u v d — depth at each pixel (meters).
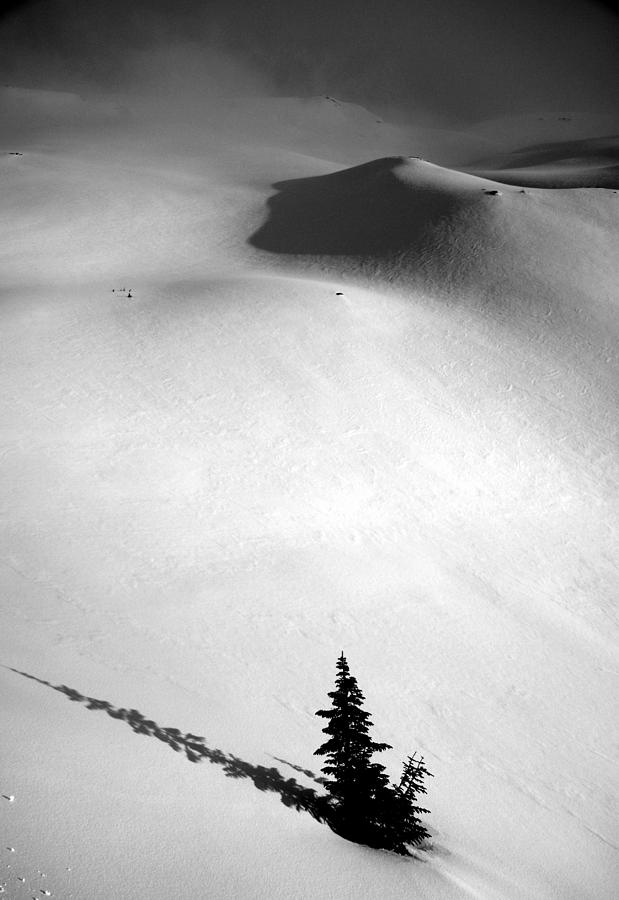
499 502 35.75
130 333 42.38
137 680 15.66
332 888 9.81
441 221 73.19
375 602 25.48
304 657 20.98
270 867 9.65
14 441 29.36
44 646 15.97
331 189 95.19
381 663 22.02
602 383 48.66
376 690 20.42
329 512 30.78
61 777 9.64
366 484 33.72
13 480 26.38
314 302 50.84
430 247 68.12
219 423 35.09
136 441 31.80
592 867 15.27
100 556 23.16
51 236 74.12
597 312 57.16
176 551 24.92
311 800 12.91
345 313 50.34
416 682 21.56
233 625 21.50
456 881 11.76
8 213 81.31
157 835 9.24
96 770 10.26
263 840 10.34
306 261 69.50
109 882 7.93
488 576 29.92
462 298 58.56
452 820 14.71
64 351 38.91
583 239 68.81
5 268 62.03
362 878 10.42
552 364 50.00
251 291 51.28
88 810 9.12
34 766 9.61
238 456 32.84
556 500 37.19
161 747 12.12
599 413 45.50
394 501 33.22
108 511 26.16
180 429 33.72
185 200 92.50
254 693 17.86
